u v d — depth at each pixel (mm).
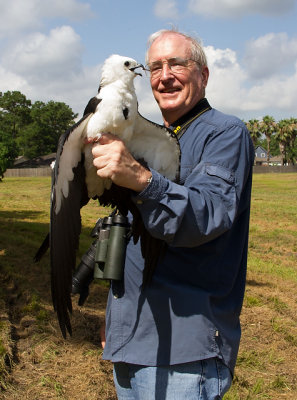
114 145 2109
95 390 4359
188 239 2195
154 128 2869
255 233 13672
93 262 3121
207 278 2564
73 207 2807
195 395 2463
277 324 6242
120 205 2955
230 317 2639
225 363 2543
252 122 64312
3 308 5699
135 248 2729
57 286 2547
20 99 75500
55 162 2713
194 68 2916
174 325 2518
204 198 2213
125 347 2666
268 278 8602
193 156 2723
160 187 2117
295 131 62156
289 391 4758
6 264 7379
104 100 2875
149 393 2562
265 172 57344
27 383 4355
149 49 3053
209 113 2799
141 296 2627
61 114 74562
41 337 5172
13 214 14484
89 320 5820
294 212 18297
